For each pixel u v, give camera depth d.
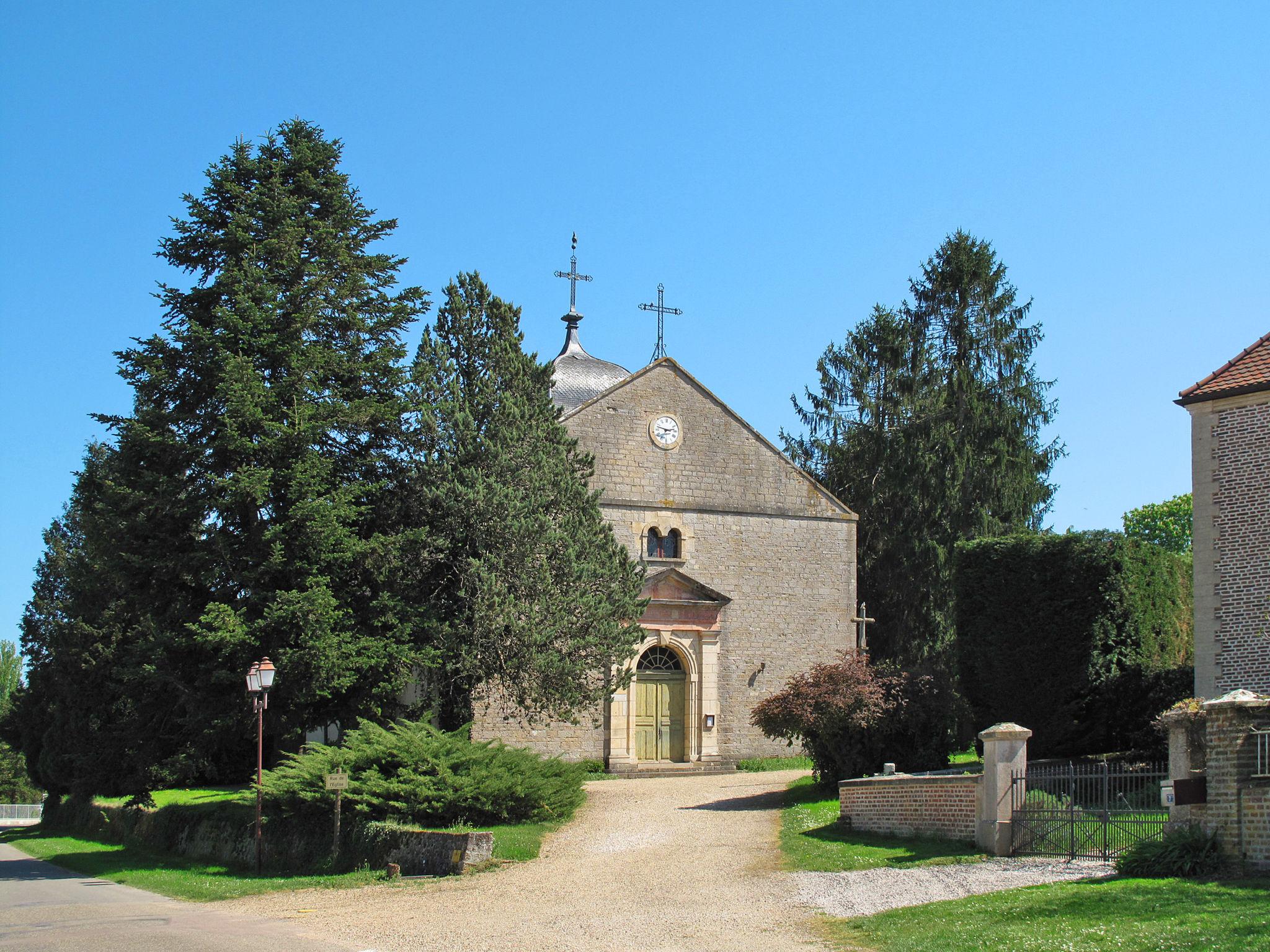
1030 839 16.03
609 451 32.22
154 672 22.48
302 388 23.94
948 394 41.66
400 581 24.75
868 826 19.08
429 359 26.75
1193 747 13.98
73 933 14.31
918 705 23.38
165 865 23.19
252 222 25.14
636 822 21.69
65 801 38.88
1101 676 23.06
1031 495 40.94
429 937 13.07
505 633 24.52
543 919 13.87
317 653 22.00
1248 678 20.14
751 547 33.19
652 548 32.31
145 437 23.22
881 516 41.62
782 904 13.89
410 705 25.84
